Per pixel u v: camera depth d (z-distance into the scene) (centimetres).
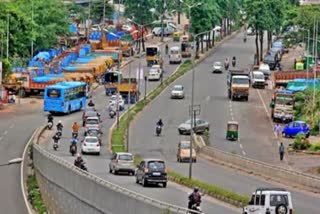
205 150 13162
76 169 8394
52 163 9556
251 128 15888
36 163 11094
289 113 16425
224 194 8912
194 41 19925
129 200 6669
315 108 16475
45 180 10012
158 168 9731
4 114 17050
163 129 15788
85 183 7919
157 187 9731
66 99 17112
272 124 16300
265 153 13412
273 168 10750
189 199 7306
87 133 14225
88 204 7788
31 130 15338
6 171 11856
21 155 12975
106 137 14638
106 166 11631
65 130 15288
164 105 18250
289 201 7069
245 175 11106
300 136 13800
